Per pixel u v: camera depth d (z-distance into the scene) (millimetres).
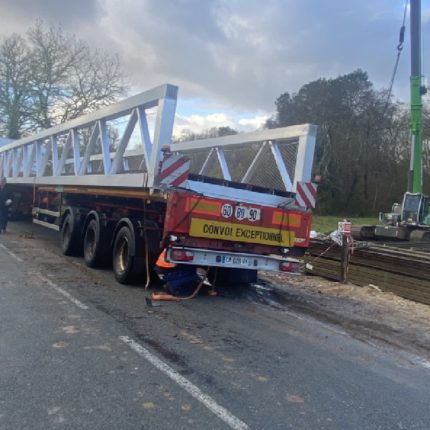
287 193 7957
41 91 36531
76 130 10648
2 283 7352
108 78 37438
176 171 6758
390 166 48031
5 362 4238
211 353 4867
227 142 9922
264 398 3877
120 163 8359
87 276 8453
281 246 7547
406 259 8633
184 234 6773
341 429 3455
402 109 47531
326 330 6148
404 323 6867
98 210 9789
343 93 48406
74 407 3482
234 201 7066
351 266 9695
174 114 6898
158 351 4793
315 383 4301
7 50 36188
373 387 4328
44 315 5770
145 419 3367
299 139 8133
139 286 7938
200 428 3297
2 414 3316
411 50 20844
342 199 48188
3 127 37281
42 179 12812
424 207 22141
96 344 4859
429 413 3855
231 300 7504
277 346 5289
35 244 12320
